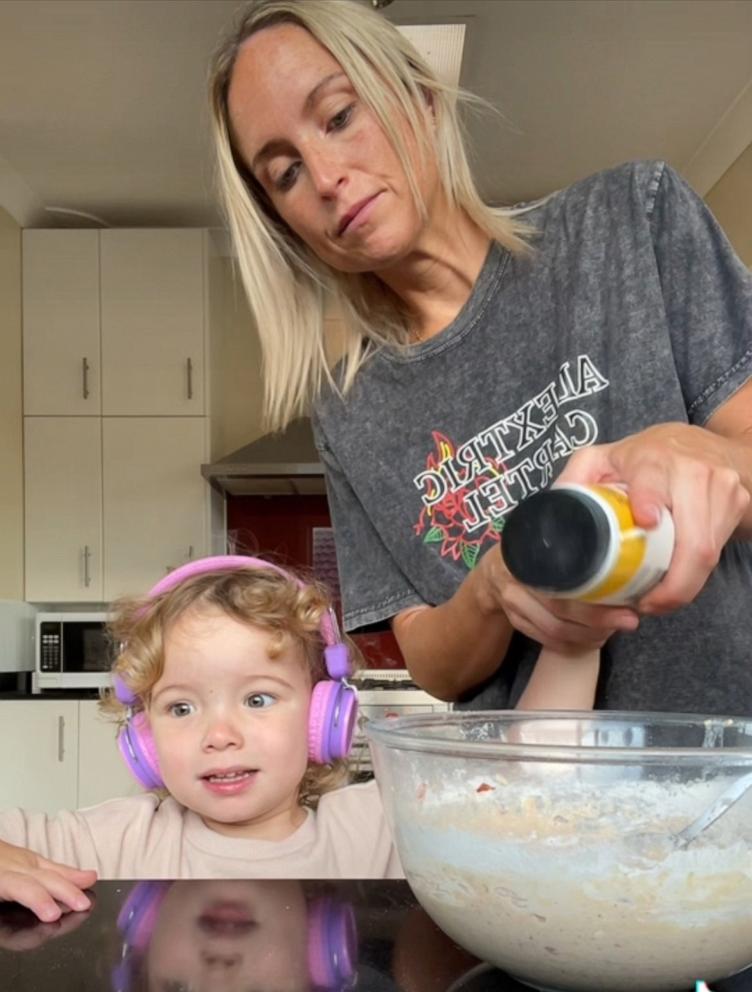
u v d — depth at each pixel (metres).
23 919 0.54
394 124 0.96
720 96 2.74
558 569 0.45
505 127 2.90
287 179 1.03
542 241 1.05
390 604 1.14
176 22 2.36
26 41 2.43
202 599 1.01
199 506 3.43
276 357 1.20
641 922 0.40
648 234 0.97
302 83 0.95
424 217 1.01
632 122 2.88
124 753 1.02
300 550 3.81
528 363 1.04
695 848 0.41
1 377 3.27
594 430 0.96
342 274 1.15
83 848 0.95
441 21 2.38
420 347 1.09
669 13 2.37
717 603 0.93
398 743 0.48
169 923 0.52
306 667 1.04
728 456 0.55
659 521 0.48
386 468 1.11
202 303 3.48
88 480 3.44
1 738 3.06
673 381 0.93
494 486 1.05
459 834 0.44
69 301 3.47
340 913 0.54
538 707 0.86
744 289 0.93
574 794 0.43
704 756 0.41
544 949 0.41
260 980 0.44
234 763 0.96
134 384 3.46
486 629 0.87
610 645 0.97
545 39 2.47
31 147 3.00
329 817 1.03
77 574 3.41
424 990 0.44
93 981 0.45
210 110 1.12
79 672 3.25
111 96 2.69
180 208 3.50
